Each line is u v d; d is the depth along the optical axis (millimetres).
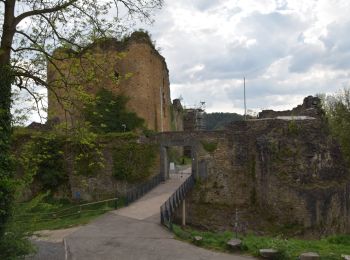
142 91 41562
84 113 15195
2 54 12539
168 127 52531
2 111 11172
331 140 29734
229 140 33125
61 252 15625
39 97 13586
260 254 13383
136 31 42375
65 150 24781
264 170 30062
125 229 19391
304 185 27234
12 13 12852
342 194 28094
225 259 13594
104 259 14508
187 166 50281
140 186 30016
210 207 32219
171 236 17656
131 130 38938
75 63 13945
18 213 12305
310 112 34938
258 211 30797
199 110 68250
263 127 32125
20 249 11805
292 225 27000
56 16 13477
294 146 28609
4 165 12180
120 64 41562
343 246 16625
